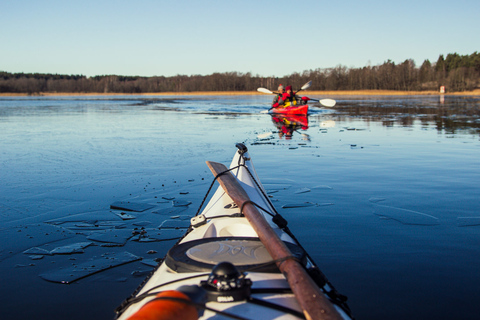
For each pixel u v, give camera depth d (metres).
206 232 2.62
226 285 1.50
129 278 2.93
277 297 1.65
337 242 3.54
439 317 2.38
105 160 7.34
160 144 9.20
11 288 2.79
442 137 10.45
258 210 2.89
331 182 5.73
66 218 4.29
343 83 78.00
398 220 4.11
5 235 3.81
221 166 4.14
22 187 5.52
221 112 21.31
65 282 2.86
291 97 18.47
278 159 7.48
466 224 3.96
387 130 12.13
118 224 4.10
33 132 11.62
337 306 1.85
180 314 1.26
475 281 2.81
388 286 2.75
